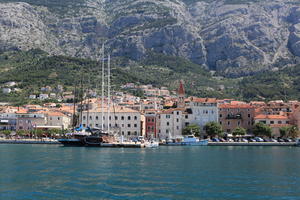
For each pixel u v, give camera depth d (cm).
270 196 6744
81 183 7644
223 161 11825
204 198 6562
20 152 14438
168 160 11900
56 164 10488
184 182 7894
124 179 8125
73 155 13188
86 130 19250
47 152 14488
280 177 8675
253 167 10394
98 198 6481
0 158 12038
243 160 12206
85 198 6481
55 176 8425
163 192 6944
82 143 18250
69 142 18300
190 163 11144
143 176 8538
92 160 11538
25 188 7194
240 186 7556
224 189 7256
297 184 7806
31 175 8544
